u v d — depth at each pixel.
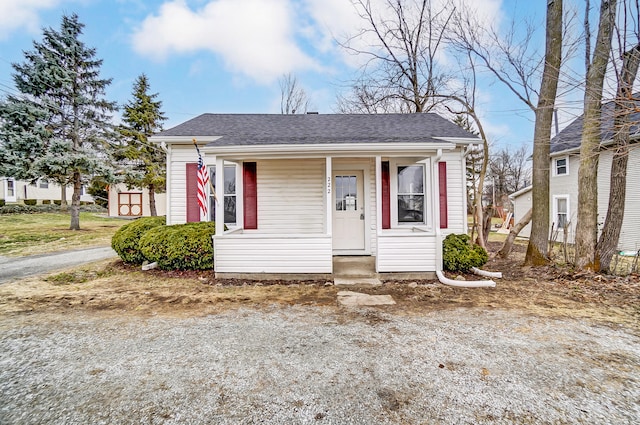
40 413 2.11
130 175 16.45
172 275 6.06
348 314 4.04
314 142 5.66
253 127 7.68
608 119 5.45
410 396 2.29
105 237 12.29
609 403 2.21
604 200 10.70
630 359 2.84
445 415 2.08
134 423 2.02
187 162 7.42
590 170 5.93
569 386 2.41
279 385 2.43
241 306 4.37
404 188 7.21
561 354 2.93
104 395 2.31
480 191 8.84
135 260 6.83
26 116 13.01
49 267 7.03
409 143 5.50
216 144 5.76
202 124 7.93
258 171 7.38
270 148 5.54
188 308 4.29
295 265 5.71
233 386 2.42
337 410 2.13
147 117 18.86
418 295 4.85
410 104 14.05
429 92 12.69
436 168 5.79
